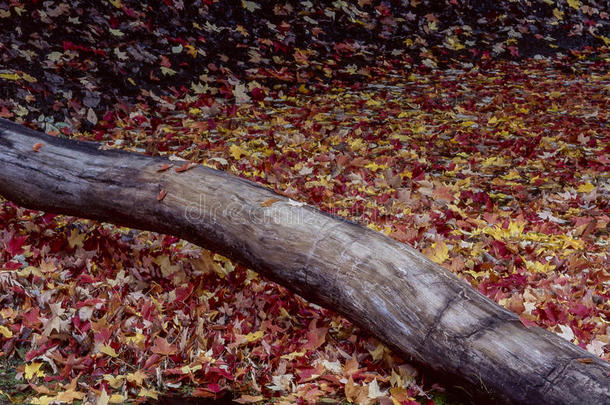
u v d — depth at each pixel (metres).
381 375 2.63
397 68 8.82
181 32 7.97
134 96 6.84
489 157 5.69
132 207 3.17
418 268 2.53
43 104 6.16
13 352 2.74
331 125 6.47
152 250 3.73
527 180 5.18
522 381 2.17
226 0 8.68
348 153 5.51
